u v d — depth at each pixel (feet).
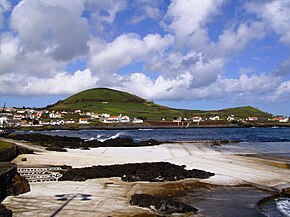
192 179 79.51
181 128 654.94
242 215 50.11
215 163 109.19
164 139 291.17
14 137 229.04
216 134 392.47
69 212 49.19
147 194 58.13
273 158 124.98
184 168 94.94
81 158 118.32
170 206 50.80
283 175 85.76
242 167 99.86
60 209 50.83
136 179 76.69
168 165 93.30
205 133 428.15
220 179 79.66
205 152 152.76
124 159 119.34
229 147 185.57
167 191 66.59
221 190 68.13
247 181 77.46
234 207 54.85
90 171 82.02
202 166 101.65
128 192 64.64
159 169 85.56
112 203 55.11
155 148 176.55
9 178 60.85
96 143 194.29
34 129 567.59
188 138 308.40
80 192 63.57
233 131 488.85
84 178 76.59
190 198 61.05
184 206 51.60
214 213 50.85
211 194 64.49
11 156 107.24
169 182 75.72
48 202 55.16
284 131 473.26
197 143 218.38
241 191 67.36
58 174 80.48
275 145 203.82
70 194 61.57
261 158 124.88
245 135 359.87
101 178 79.61
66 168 90.22
